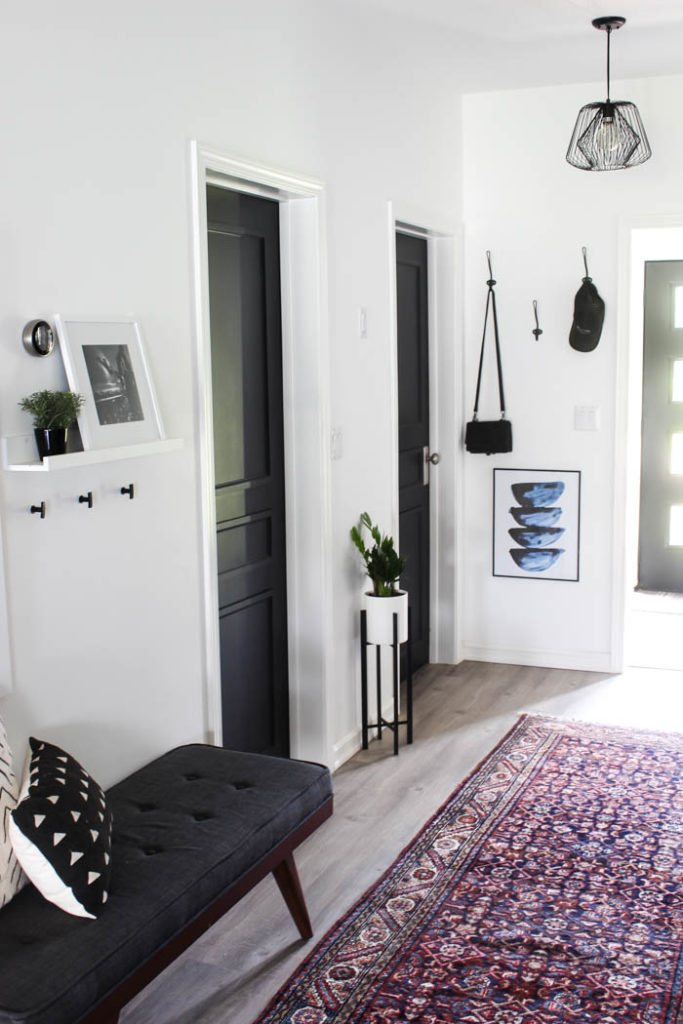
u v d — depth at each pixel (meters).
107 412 2.36
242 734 3.41
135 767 2.63
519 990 2.40
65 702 2.37
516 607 5.00
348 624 3.85
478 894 2.84
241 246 3.24
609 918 2.71
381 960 2.53
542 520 4.88
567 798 3.45
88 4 2.31
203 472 2.83
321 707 3.66
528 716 4.25
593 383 4.71
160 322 2.63
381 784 3.61
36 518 2.23
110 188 2.42
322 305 3.46
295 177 3.25
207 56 2.79
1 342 2.10
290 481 3.57
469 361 4.90
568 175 4.63
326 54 3.44
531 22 3.59
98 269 2.39
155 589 2.67
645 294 6.18
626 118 4.48
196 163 2.73
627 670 4.89
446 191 4.60
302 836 2.54
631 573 6.46
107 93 2.39
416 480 4.79
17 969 1.80
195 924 2.10
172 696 2.78
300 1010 2.34
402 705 4.42
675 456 6.30
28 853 1.94
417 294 4.69
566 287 4.70
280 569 3.59
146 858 2.18
